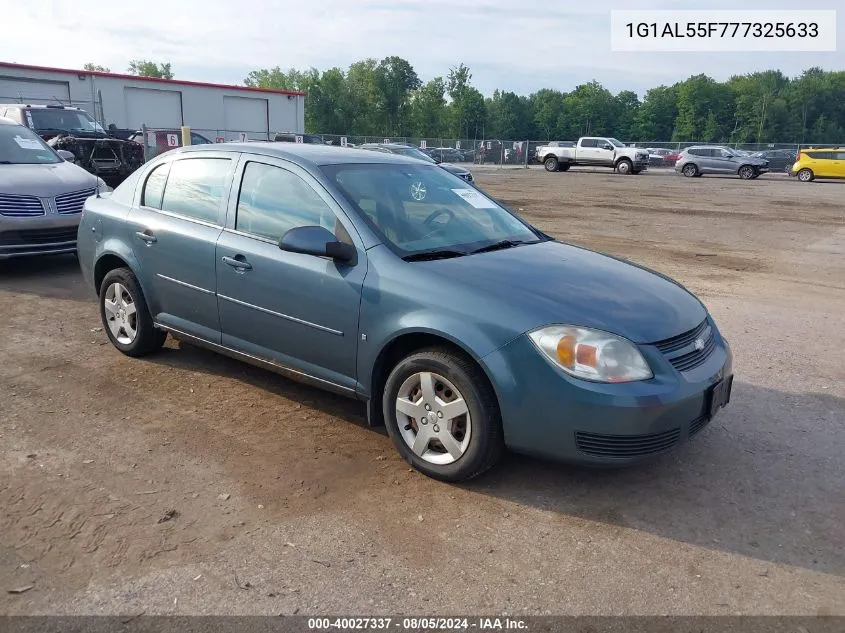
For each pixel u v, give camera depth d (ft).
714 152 116.78
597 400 10.53
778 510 11.39
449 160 152.76
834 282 30.37
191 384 16.19
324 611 8.80
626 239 42.11
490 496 11.62
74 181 28.07
